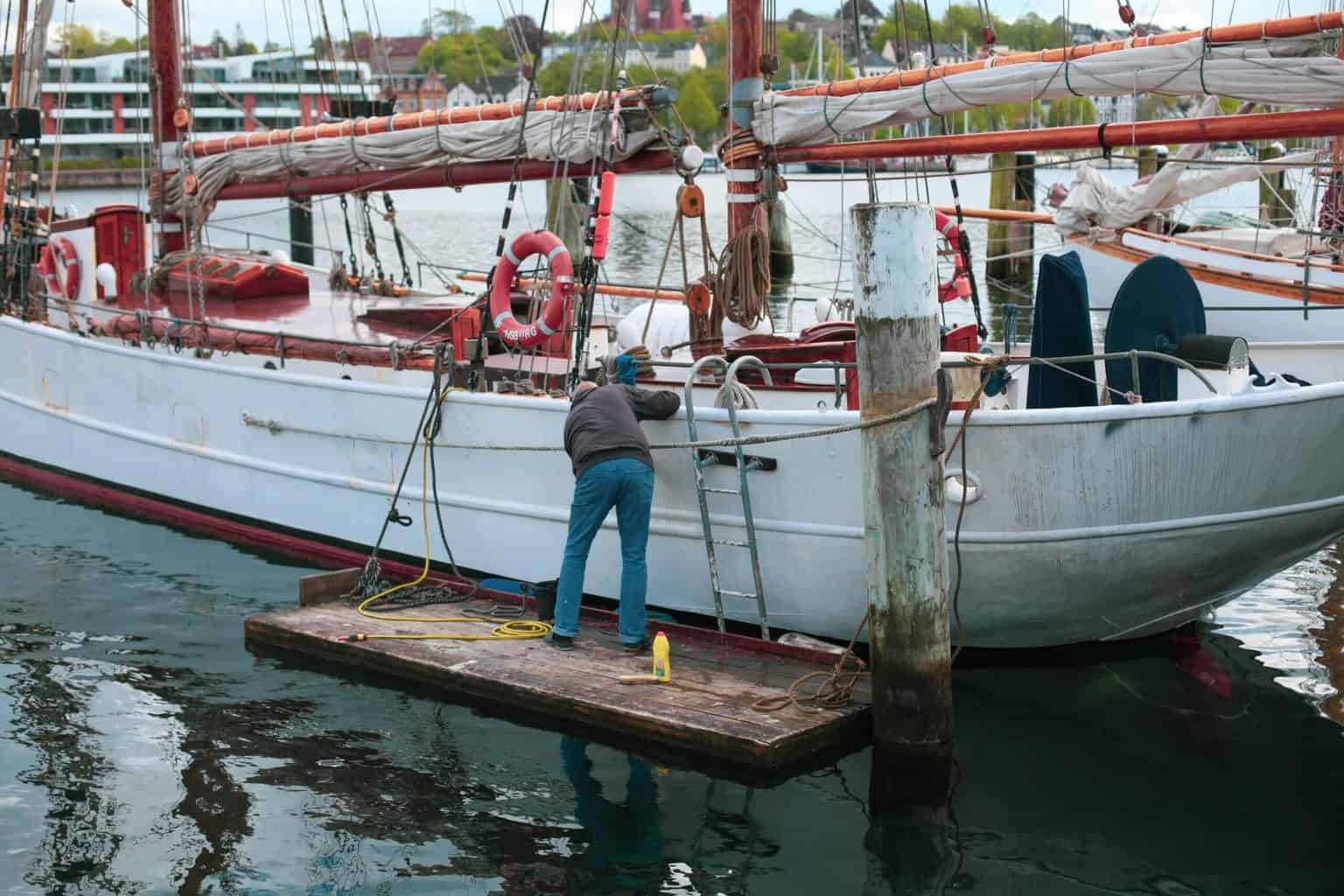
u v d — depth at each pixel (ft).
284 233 118.52
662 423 23.17
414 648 22.59
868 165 27.96
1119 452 20.02
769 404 24.18
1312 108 20.66
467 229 118.11
